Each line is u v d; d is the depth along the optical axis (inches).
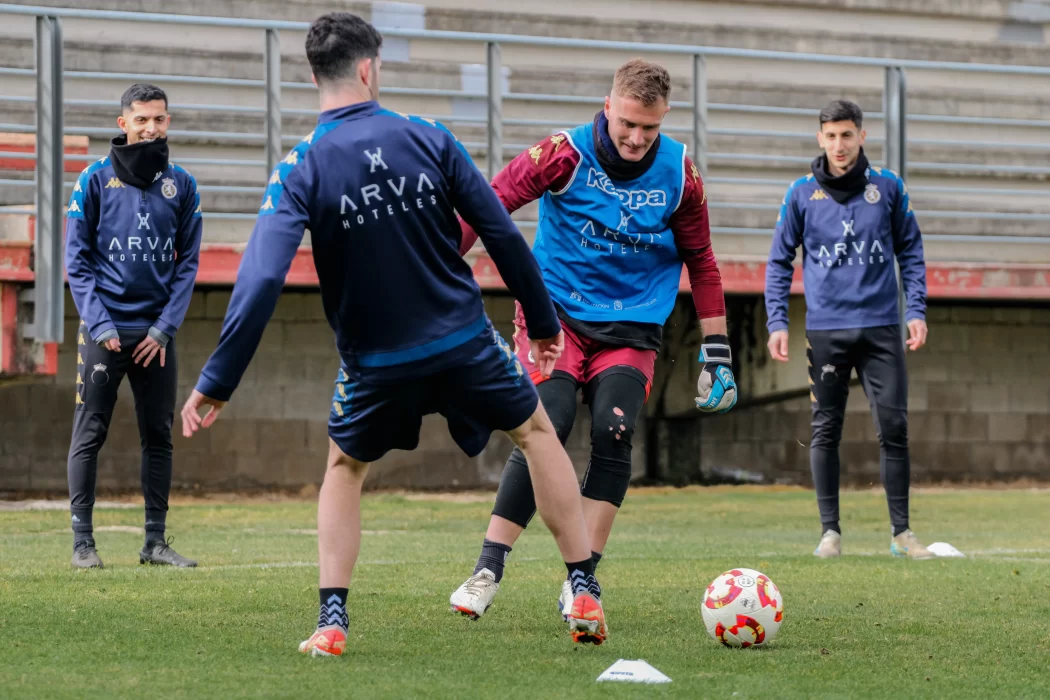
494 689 416.5
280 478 1686.8
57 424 1609.3
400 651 493.4
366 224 437.7
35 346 1311.5
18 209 1384.1
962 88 2047.2
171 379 803.4
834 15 2022.6
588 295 593.9
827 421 922.7
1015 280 1769.2
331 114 447.2
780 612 515.2
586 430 1825.8
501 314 1758.1
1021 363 2000.5
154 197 784.3
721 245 1841.8
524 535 1100.5
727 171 1894.7
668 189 595.2
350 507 489.1
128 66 1644.9
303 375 1696.6
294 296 1691.7
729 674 454.6
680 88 1910.7
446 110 1795.0
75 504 781.3
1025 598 671.1
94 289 775.1
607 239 594.6
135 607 595.8
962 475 1971.0
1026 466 2000.5
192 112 1656.0
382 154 439.5
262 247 433.1
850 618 599.2
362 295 445.1
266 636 521.3
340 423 472.1
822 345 922.1
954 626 575.8
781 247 946.1
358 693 406.0
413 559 867.4
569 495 489.7
